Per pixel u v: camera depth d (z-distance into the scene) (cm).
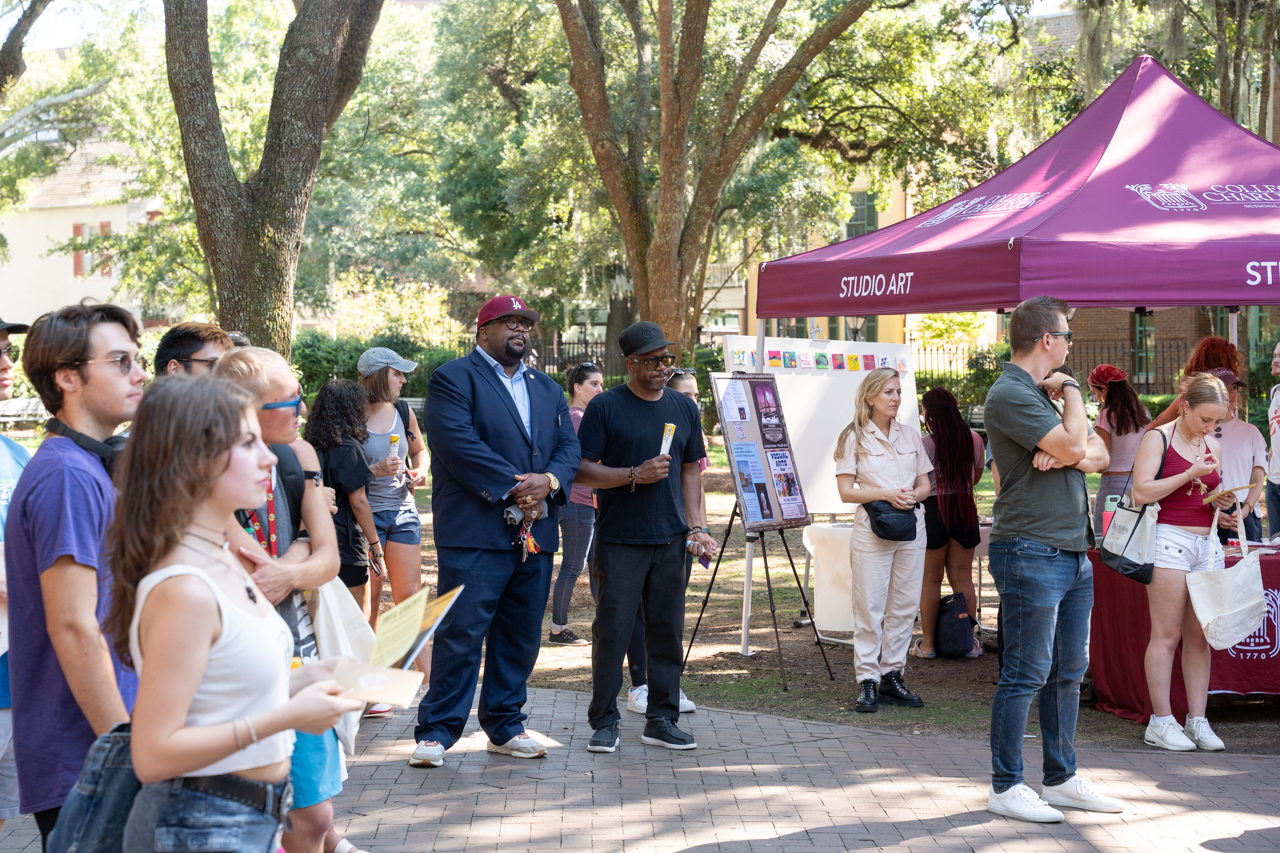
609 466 539
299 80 848
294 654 296
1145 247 577
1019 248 583
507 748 527
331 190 3316
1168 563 535
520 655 530
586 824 437
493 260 3016
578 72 1509
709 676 697
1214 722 589
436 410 507
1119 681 600
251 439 212
